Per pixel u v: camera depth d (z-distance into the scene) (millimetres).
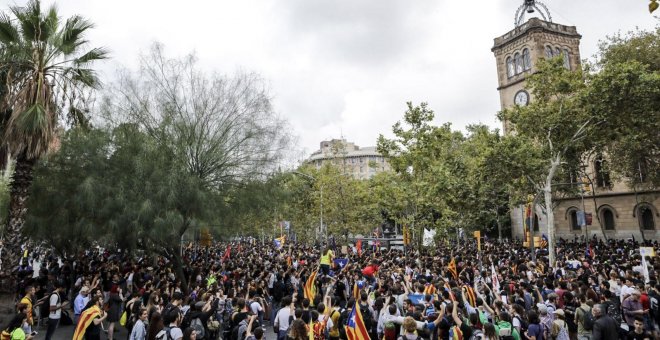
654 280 13422
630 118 24625
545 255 28922
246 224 21453
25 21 13469
